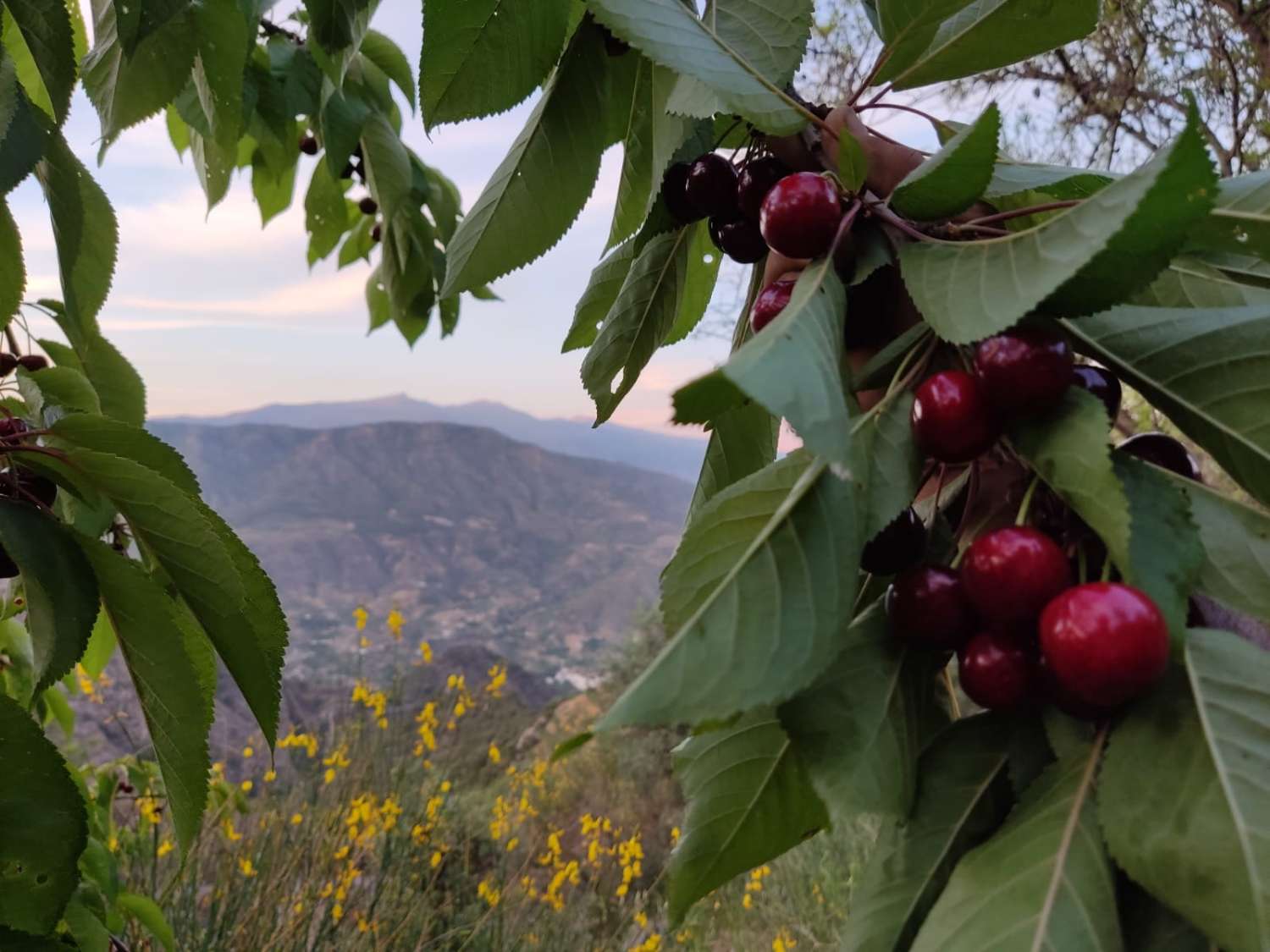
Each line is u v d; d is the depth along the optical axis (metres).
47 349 1.52
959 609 0.53
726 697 0.45
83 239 1.38
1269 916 0.39
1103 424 0.49
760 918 5.09
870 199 0.64
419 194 2.71
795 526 0.50
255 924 3.39
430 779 5.07
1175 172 0.44
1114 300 0.51
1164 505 0.51
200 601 1.04
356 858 4.02
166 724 1.01
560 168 0.94
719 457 0.91
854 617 0.64
